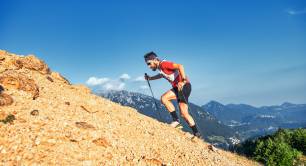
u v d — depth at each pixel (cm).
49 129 700
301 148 1997
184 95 1052
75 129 741
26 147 621
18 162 580
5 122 670
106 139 747
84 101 989
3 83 822
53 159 615
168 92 1101
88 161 643
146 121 1043
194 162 821
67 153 646
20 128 668
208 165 841
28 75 1016
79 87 1156
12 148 606
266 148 1694
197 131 1091
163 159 775
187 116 1079
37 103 818
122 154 719
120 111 1041
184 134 1084
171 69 1043
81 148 680
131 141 808
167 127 1075
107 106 1041
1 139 620
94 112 920
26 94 827
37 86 886
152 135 908
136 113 1115
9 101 749
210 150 1044
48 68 1160
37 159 601
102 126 827
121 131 848
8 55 1093
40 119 729
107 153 696
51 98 905
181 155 834
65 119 780
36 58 1115
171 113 1107
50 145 650
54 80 1123
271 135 2120
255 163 1424
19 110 739
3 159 576
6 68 980
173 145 891
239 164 1091
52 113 789
